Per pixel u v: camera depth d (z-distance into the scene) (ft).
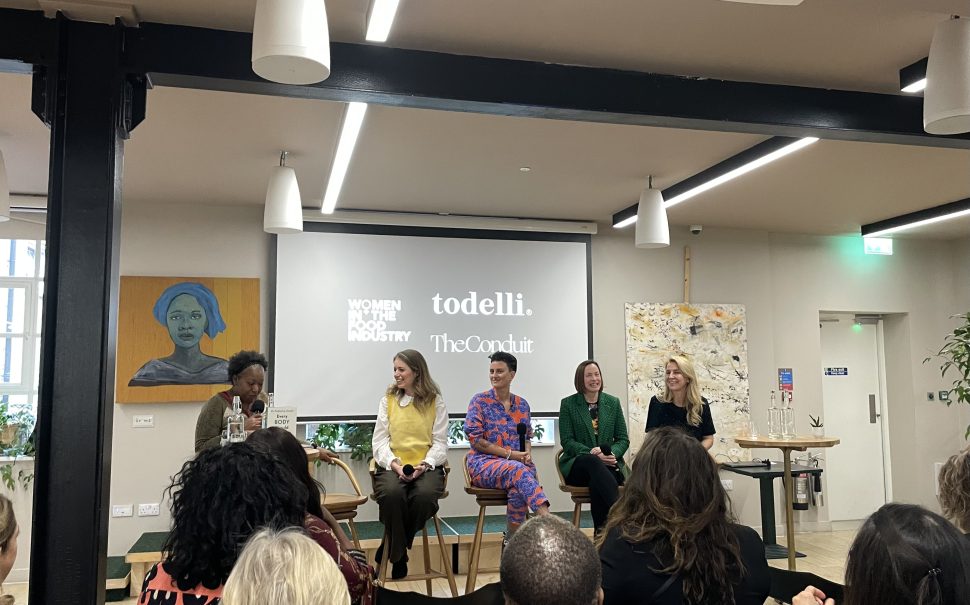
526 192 20.12
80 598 9.37
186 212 21.06
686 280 24.58
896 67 12.56
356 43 11.51
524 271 23.07
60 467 9.53
